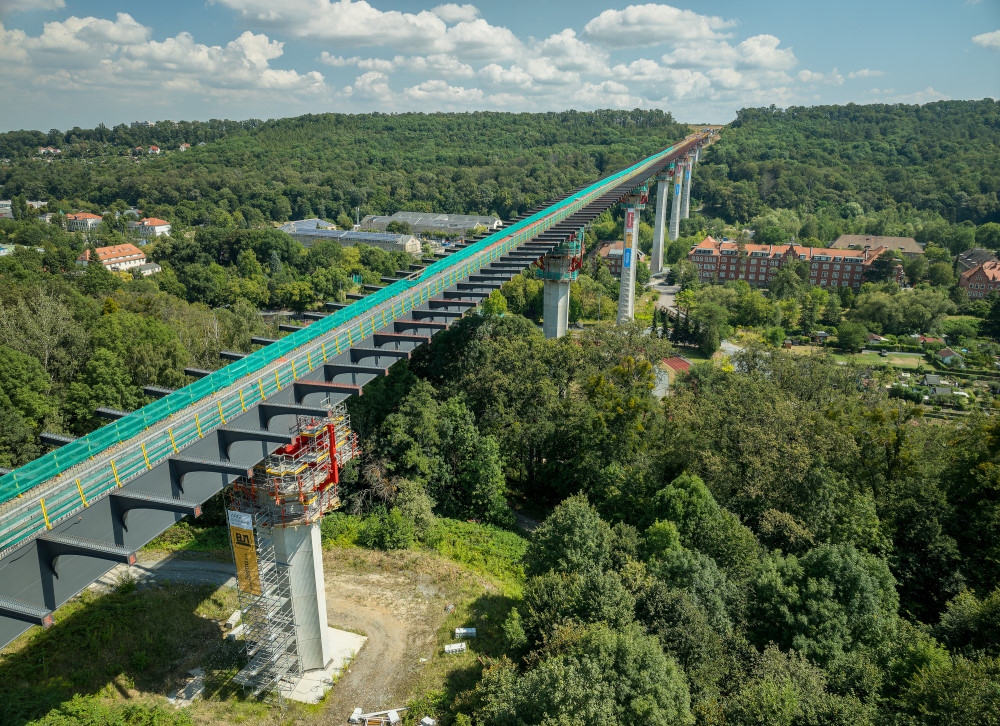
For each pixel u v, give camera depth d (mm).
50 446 55844
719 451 64000
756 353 93438
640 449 69750
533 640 39156
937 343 158500
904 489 58906
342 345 47281
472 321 86188
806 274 198125
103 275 120688
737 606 42375
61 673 38688
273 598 40031
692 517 51562
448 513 69125
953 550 52875
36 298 75688
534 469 79438
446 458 72125
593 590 39156
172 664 40844
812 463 58062
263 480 38844
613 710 29266
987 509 54906
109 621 43812
